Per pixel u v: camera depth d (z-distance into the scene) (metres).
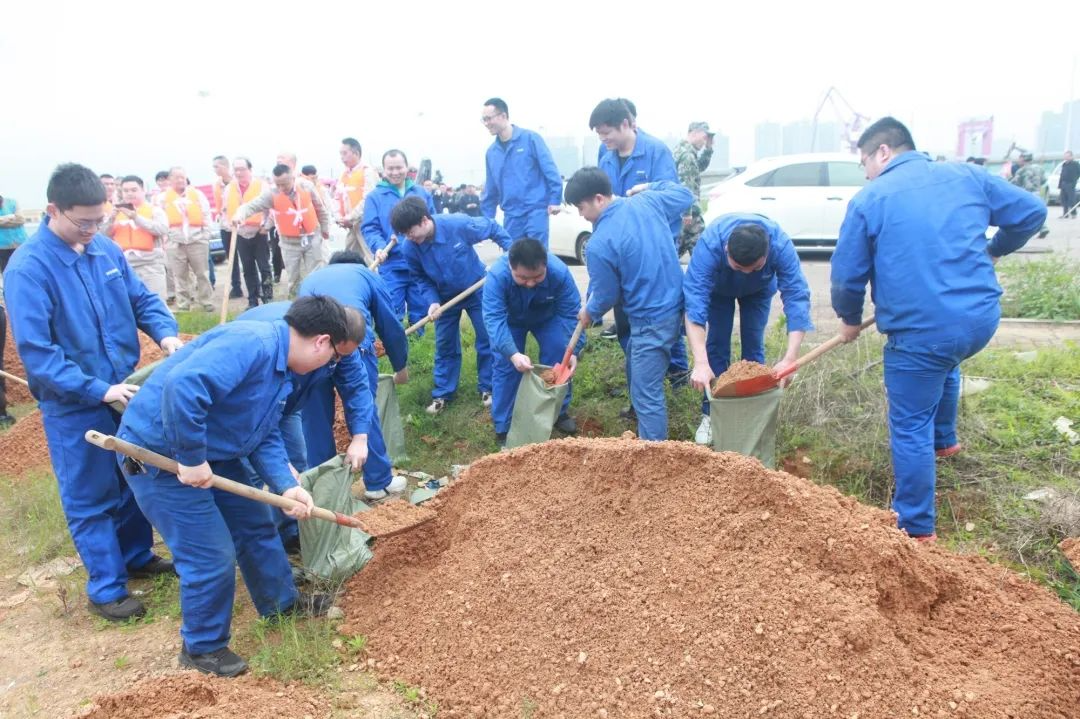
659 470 3.54
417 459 5.75
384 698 3.13
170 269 11.16
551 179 7.34
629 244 4.66
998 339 6.74
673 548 3.28
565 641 3.12
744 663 2.83
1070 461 4.43
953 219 3.68
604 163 6.75
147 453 3.02
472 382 6.88
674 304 4.77
